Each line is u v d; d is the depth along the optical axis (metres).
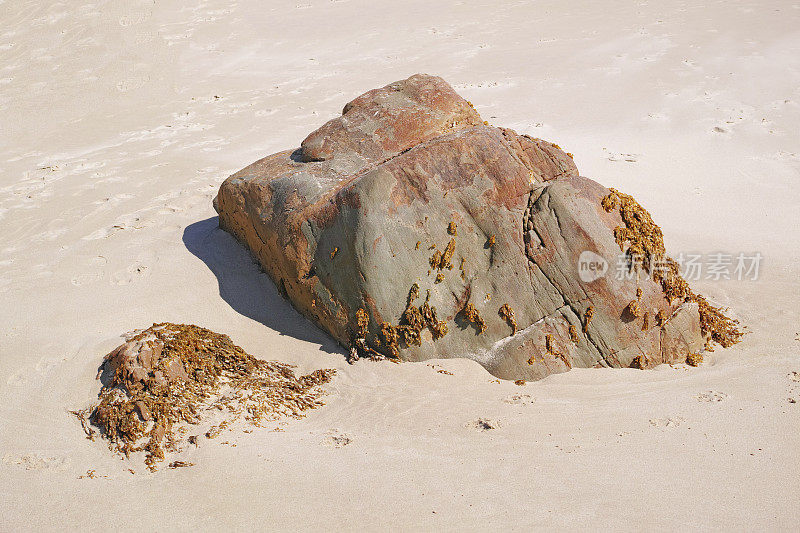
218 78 14.59
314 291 6.71
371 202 6.45
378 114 7.73
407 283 6.37
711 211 9.31
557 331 6.32
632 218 6.47
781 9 16.66
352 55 15.28
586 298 6.33
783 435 5.31
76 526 4.68
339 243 6.57
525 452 5.20
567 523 4.48
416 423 5.59
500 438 5.37
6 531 4.67
